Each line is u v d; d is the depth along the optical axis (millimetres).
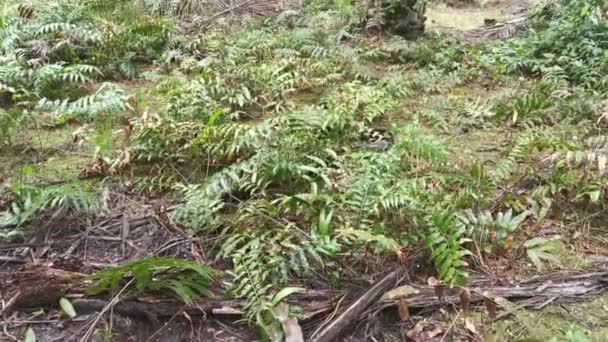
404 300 3080
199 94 5445
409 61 7199
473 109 5598
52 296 3127
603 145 4688
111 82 6359
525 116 5465
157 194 4207
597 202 4098
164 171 4449
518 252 3619
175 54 6863
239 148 4453
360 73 6410
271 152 4168
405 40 7652
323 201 3795
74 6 7398
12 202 3900
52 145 4918
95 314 3082
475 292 3186
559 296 3297
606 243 3789
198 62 6613
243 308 3094
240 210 3760
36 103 5535
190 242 3613
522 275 3463
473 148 5008
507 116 5473
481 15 9867
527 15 8969
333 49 7016
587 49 6691
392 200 3588
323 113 5078
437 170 4473
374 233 3521
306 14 8734
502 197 4000
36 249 3570
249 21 8180
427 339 3020
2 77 5637
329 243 3328
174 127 4719
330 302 3166
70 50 6613
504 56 7012
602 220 4008
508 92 5914
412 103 5969
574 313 3193
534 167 4469
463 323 3096
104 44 6785
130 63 6590
